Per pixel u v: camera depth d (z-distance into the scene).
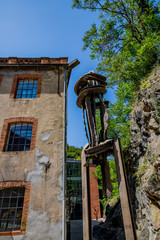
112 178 14.83
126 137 11.65
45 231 6.34
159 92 6.78
